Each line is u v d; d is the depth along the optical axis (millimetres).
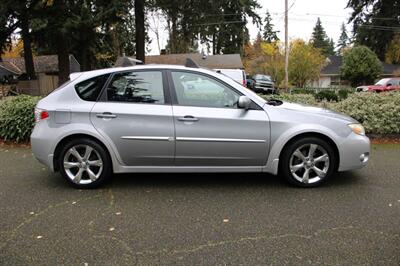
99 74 5148
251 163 5059
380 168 6098
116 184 5352
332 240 3586
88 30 18781
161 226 3945
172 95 5035
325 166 5102
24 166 6398
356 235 3686
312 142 5031
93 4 17781
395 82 31109
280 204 4535
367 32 45219
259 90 30406
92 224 4008
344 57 44594
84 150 5105
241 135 4957
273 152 5012
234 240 3611
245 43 50188
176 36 41125
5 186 5309
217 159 5023
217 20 28562
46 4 17812
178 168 5078
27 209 4441
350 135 5066
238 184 5320
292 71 40312
